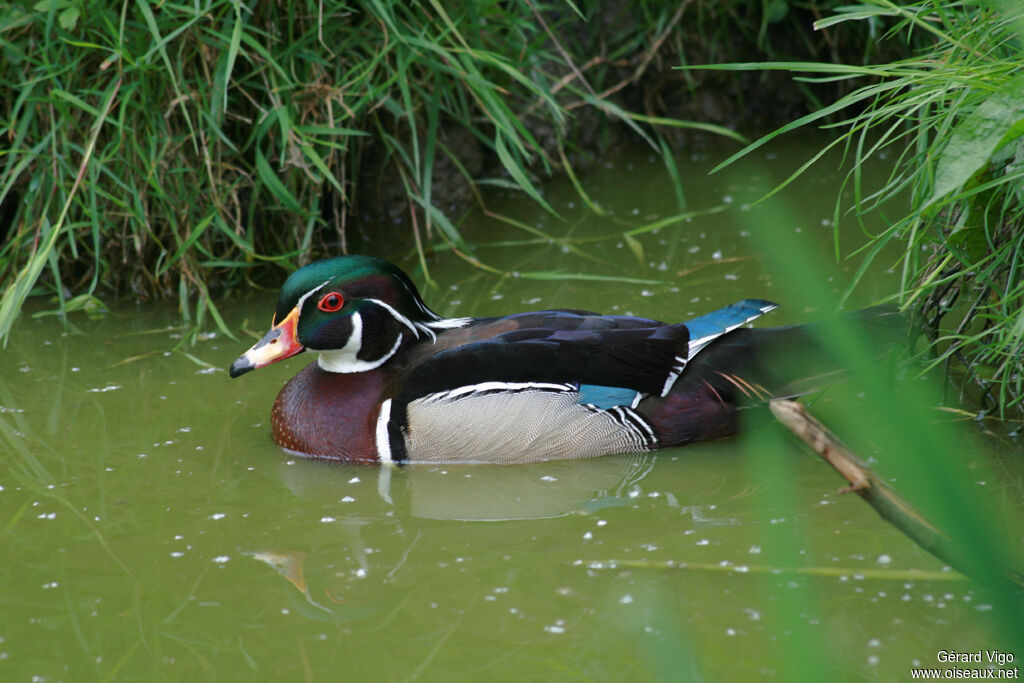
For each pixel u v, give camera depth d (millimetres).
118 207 13211
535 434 9469
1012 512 8117
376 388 9828
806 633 3115
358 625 7129
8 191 12828
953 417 9539
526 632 6973
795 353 9727
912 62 8422
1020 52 8008
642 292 13039
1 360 11914
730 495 8773
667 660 3586
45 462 9695
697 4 18391
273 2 13039
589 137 18609
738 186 16734
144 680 6617
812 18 18594
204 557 8078
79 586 7715
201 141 13250
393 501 8938
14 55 12484
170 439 10148
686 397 9633
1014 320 8781
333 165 14500
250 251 12945
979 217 8711
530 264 14242
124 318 13109
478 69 14227
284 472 9539
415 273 14180
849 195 15734
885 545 7762
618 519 8445
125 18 12484
